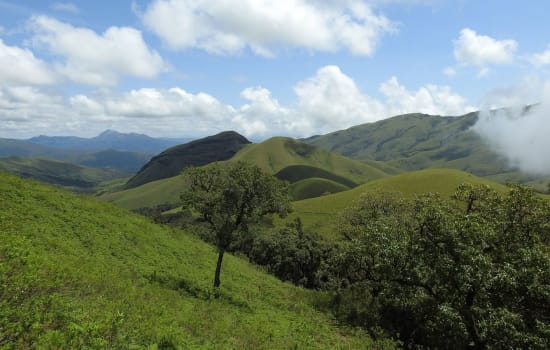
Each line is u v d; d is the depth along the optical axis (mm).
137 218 42469
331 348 22312
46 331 10617
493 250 23172
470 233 21719
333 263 42719
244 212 30562
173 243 39312
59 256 19734
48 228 24516
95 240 27234
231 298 28422
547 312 21156
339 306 34938
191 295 25484
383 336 27609
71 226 27609
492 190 27453
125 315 14461
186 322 17250
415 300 24609
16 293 12203
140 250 31000
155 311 16906
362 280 35688
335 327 28453
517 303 21422
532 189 23719
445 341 23938
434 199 28031
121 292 17828
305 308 32906
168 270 29625
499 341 19266
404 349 26688
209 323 18531
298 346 20359
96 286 17203
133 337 12766
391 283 25688
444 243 23094
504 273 19766
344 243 38094
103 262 23594
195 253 40406
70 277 16531
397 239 26422
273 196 30344
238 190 29031
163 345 13188
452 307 21594
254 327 21641
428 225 23938
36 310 11555
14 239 18391
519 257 21672
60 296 13758
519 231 23531
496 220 23891
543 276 19844
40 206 28562
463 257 21328
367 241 28609
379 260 26500
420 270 23125
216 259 43344
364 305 34500
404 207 34500
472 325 21281
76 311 12984
